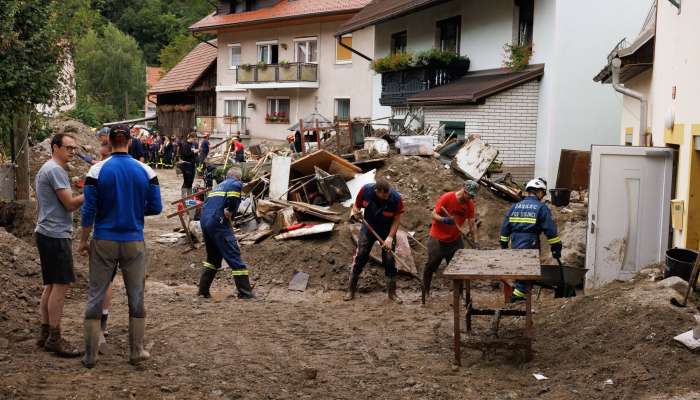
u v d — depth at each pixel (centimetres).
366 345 823
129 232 675
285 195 1427
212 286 1188
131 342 691
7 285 881
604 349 714
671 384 618
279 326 904
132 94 6356
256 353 771
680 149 1008
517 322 900
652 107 1243
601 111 1919
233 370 704
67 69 1444
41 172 694
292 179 1482
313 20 3828
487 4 2208
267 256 1276
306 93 3934
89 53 6094
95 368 679
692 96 947
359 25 2784
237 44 4422
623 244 1094
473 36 2302
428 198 1410
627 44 1892
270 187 1455
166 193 2502
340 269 1210
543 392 645
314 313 992
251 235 1359
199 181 2898
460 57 2325
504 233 982
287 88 3997
